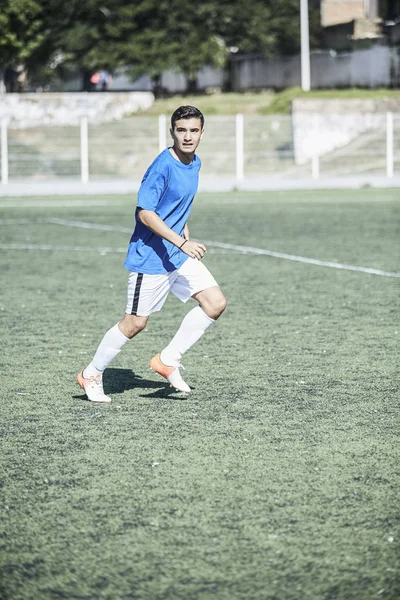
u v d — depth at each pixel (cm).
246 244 3139
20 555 741
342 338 1617
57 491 879
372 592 673
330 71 9406
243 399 1217
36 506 842
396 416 1135
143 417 1134
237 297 2069
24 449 1010
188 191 1109
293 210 4612
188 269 1151
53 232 3631
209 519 805
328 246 3053
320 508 828
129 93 8362
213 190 6500
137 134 7100
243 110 8338
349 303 1980
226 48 9544
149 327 1736
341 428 1083
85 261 2727
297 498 853
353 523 794
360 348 1534
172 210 1112
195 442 1028
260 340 1605
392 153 7162
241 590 678
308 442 1027
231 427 1088
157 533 777
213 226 3812
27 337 1642
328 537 766
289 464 951
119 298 2066
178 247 1074
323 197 5594
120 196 5984
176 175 1093
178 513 820
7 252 2969
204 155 7112
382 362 1429
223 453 988
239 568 712
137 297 1135
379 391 1256
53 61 9019
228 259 2748
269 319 1802
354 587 680
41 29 8412
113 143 7019
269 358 1462
